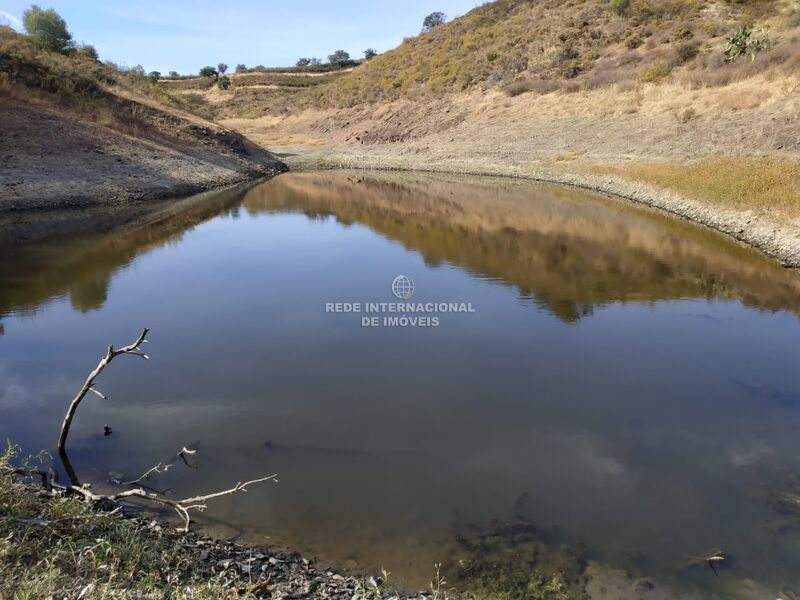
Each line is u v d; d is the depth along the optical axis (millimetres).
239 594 4023
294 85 81938
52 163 24578
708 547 5047
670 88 31781
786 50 27641
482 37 53062
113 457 6328
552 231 19422
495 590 4535
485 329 10445
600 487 5910
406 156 41344
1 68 28109
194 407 7477
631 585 4605
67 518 4484
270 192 30781
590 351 9414
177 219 22203
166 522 5223
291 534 5160
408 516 5438
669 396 7875
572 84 38094
